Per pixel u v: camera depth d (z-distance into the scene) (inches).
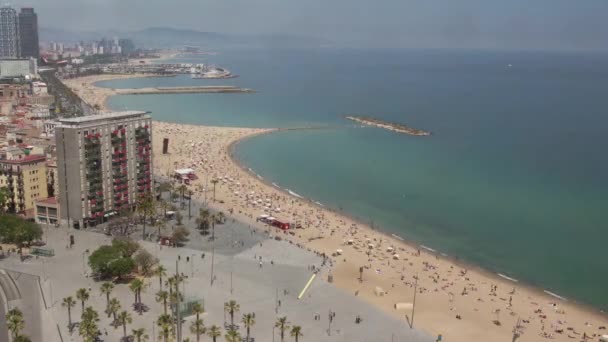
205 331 6998.0
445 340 7559.1
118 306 7342.5
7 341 6835.6
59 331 7140.8
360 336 7431.1
